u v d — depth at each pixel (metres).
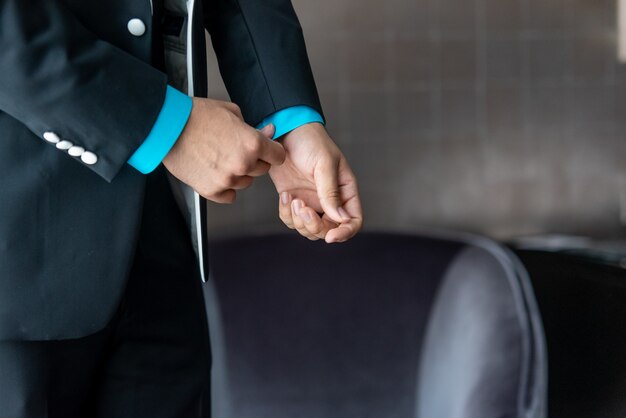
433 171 5.45
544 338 1.79
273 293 1.96
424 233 1.99
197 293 1.60
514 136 5.58
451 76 5.44
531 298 1.81
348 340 1.94
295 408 1.93
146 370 1.54
